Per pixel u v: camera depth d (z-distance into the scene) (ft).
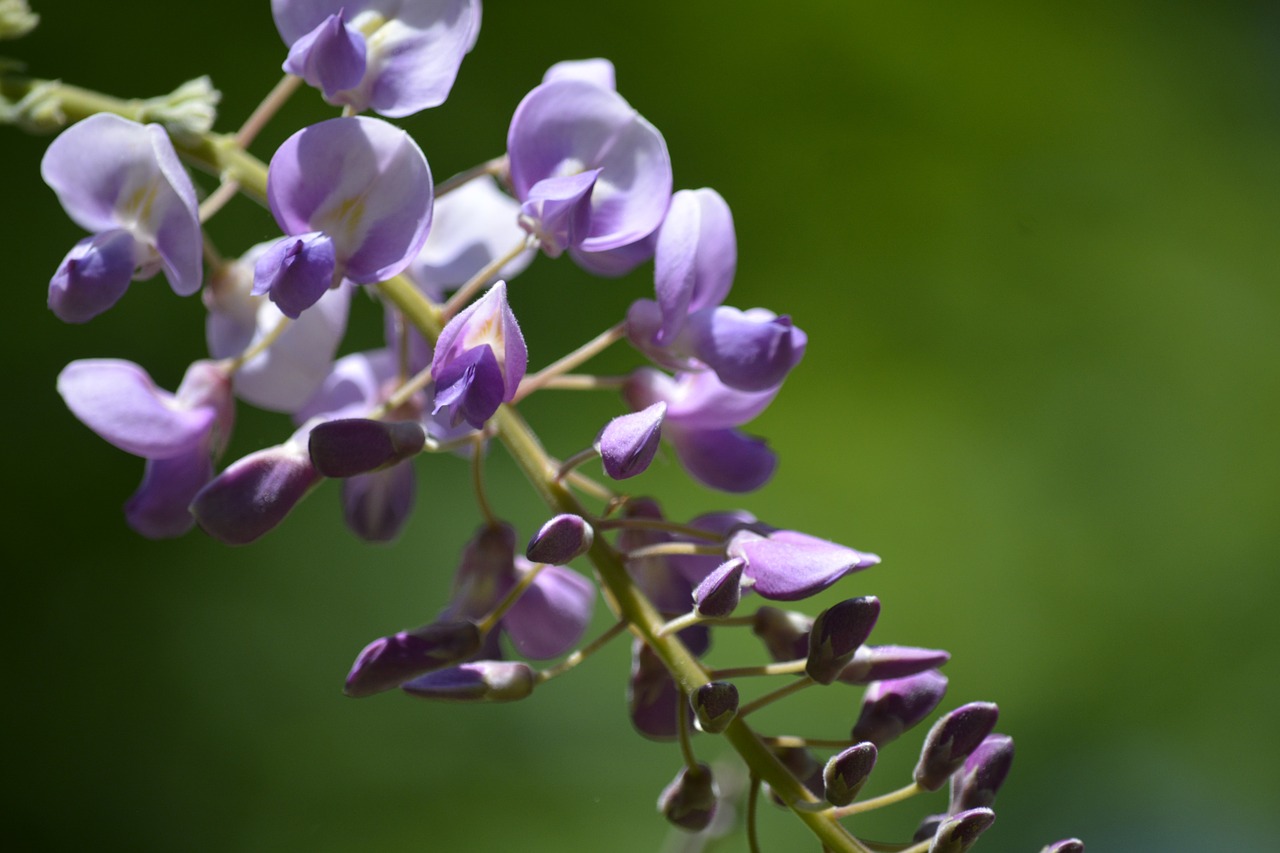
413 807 2.98
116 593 3.03
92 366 1.43
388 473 1.46
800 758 1.38
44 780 2.92
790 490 3.53
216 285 1.49
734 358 1.38
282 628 3.06
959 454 3.69
